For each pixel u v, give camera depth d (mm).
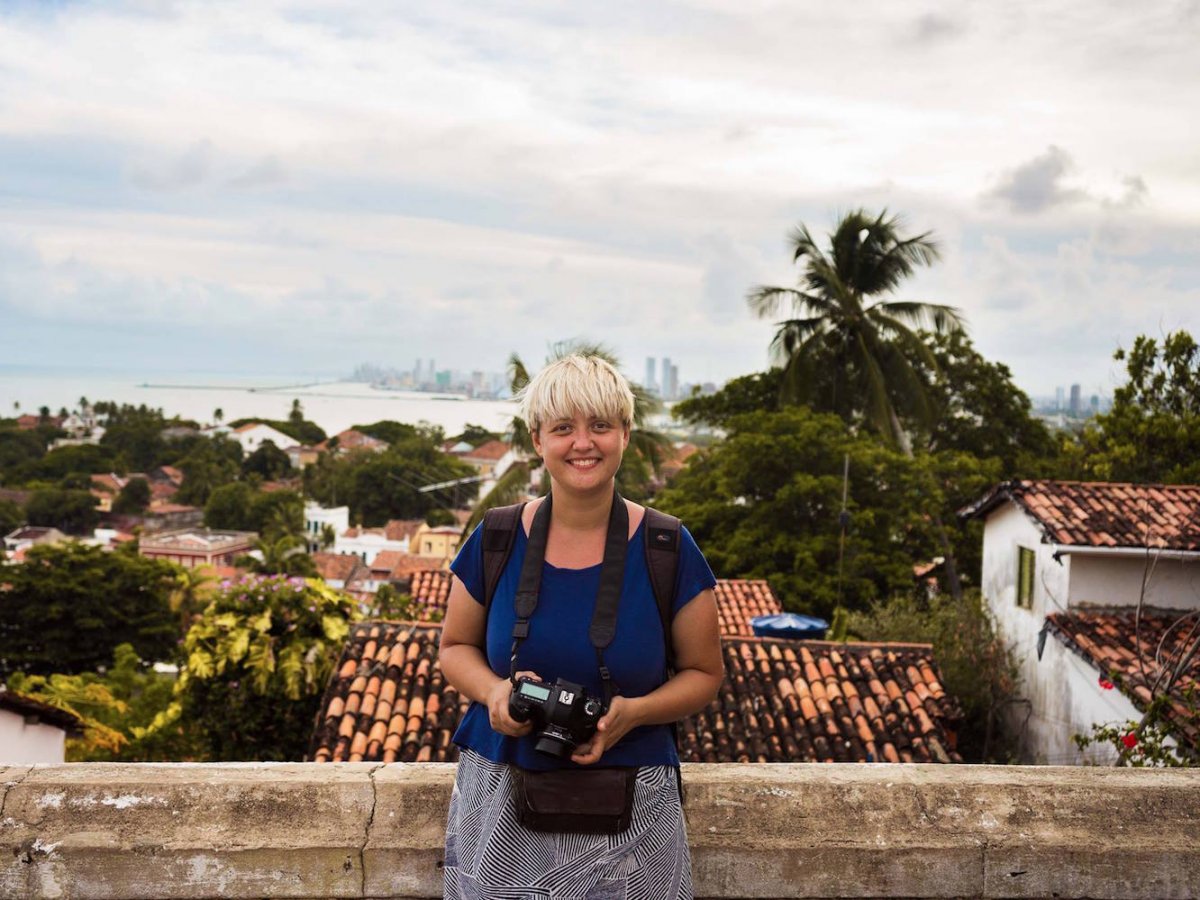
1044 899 2518
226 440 166500
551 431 1989
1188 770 2795
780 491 24297
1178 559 14758
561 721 1868
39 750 13664
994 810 2590
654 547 2027
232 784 2561
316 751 10531
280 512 92438
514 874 2035
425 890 2434
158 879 2426
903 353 32656
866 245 32906
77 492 116188
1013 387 33812
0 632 44500
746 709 11461
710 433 33438
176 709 14648
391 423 171250
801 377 31531
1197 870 2533
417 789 2553
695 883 2486
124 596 46000
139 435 161125
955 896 2512
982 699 16234
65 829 2457
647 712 1955
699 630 2029
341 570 68125
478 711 2180
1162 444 22844
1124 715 12711
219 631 13211
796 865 2484
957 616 17641
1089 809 2607
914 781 2664
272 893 2438
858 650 12531
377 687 11383
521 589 2021
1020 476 30766
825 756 10836
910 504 24766
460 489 111438
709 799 2578
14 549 94125
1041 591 15766
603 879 2006
